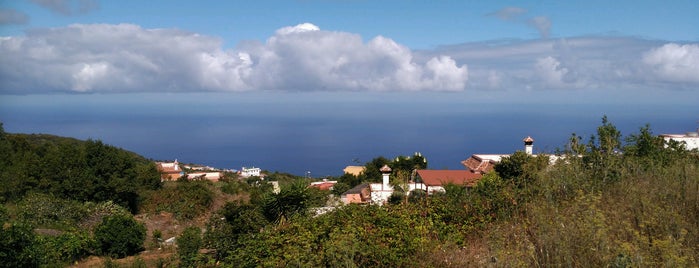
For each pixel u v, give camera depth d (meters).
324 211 9.86
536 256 5.50
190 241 12.59
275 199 10.24
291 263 6.27
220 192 33.69
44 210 21.72
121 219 18.30
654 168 8.89
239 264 7.33
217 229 10.70
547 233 5.71
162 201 28.66
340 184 35.06
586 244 5.34
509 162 12.98
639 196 6.96
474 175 20.05
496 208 8.14
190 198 29.06
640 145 11.38
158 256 17.53
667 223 5.96
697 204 6.78
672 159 10.52
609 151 9.73
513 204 7.91
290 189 10.34
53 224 21.00
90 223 22.36
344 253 6.14
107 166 27.78
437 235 7.36
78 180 26.45
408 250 6.61
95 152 28.19
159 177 32.59
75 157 27.56
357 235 6.77
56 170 26.92
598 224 5.42
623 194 7.39
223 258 9.62
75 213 22.45
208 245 10.63
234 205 11.64
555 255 5.31
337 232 6.71
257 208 10.60
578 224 5.75
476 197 8.61
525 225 6.44
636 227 6.16
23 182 26.50
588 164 9.66
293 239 6.80
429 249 6.63
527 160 11.21
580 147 10.19
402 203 8.77
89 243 17.34
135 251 18.38
